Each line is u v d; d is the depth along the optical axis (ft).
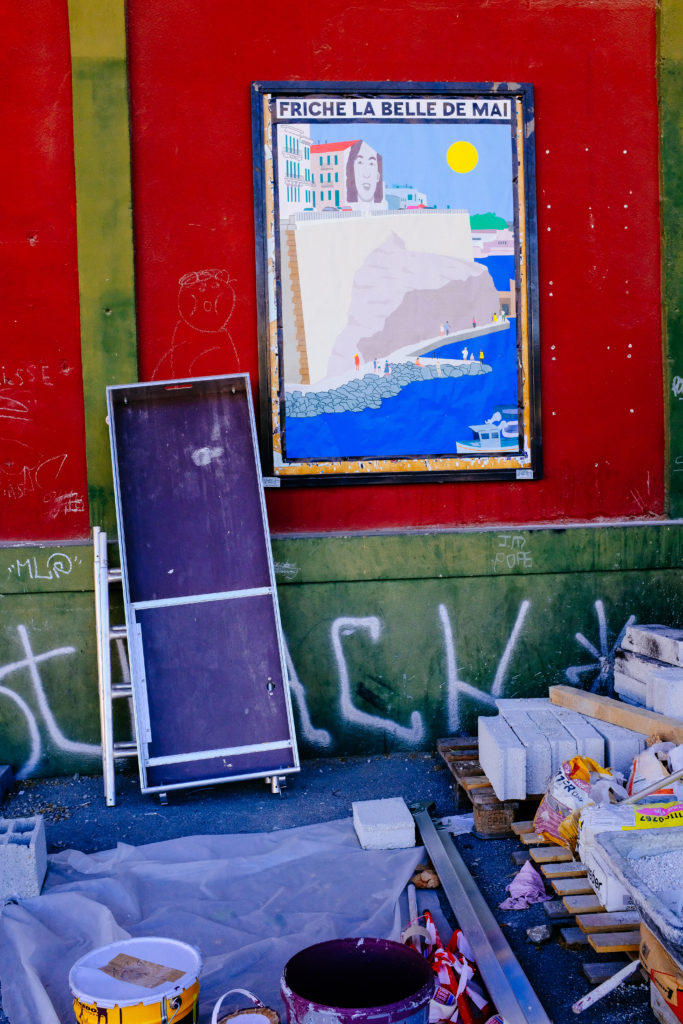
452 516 17.79
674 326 18.06
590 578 17.79
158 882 12.53
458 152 17.49
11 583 16.67
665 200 17.94
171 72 17.12
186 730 15.28
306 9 17.30
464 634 17.51
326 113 17.22
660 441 18.21
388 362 17.44
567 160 17.87
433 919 11.46
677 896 9.21
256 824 14.51
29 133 16.92
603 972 10.14
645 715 14.03
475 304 17.60
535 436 17.76
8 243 16.93
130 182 16.89
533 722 14.80
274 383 17.24
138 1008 8.09
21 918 11.29
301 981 8.77
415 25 17.48
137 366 17.04
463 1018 9.34
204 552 15.99
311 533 17.38
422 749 17.51
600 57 17.88
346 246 17.33
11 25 16.83
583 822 11.38
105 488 17.03
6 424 17.01
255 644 15.74
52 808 15.37
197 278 17.25
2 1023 9.49
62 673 16.81
